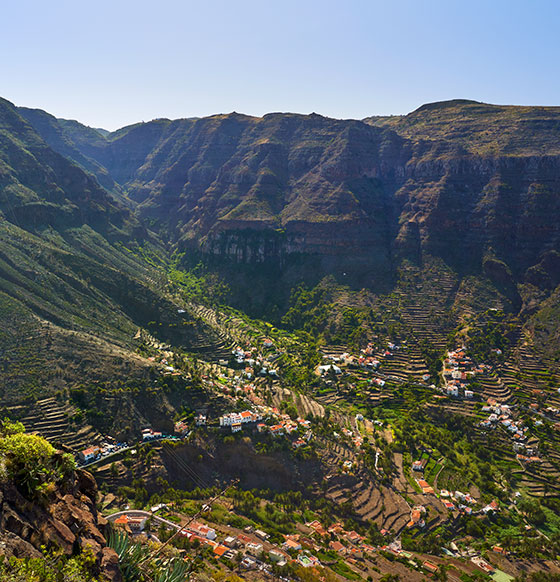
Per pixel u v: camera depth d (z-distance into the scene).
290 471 148.50
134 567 35.56
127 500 126.88
